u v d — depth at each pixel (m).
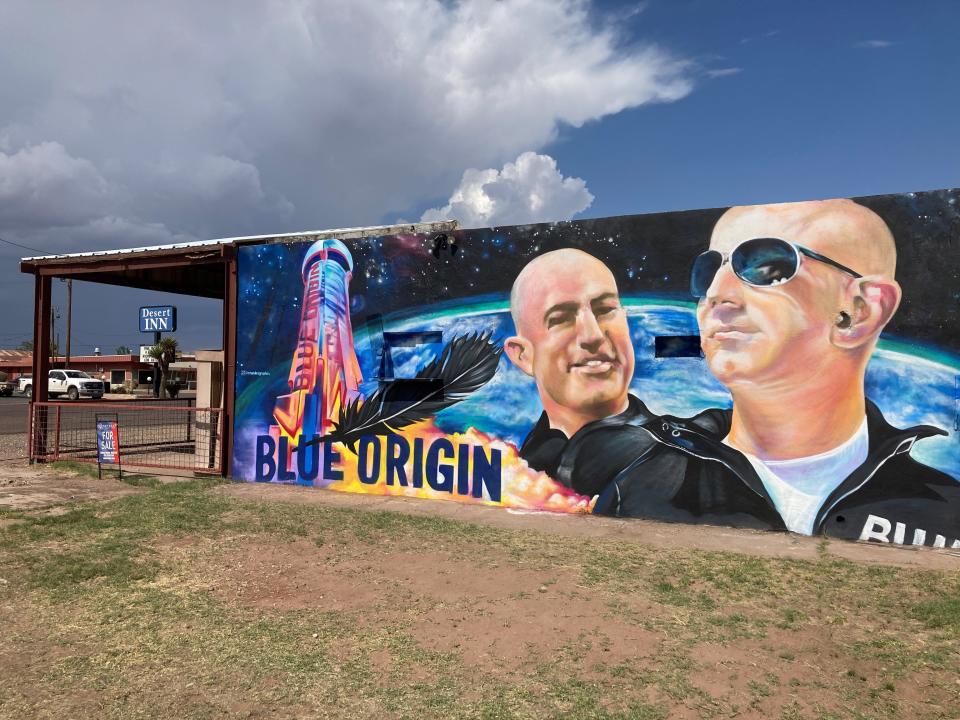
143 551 7.17
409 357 10.59
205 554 7.12
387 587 6.20
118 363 60.09
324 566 6.77
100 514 8.81
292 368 11.38
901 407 8.09
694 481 8.93
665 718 4.02
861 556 7.42
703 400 8.93
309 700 4.20
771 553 7.48
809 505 8.41
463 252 10.29
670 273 9.13
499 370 10.02
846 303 8.34
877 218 8.23
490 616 5.54
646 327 9.23
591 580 6.42
